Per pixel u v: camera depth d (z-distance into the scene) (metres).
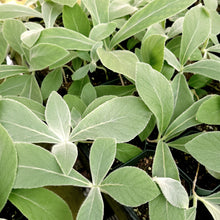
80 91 0.49
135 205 0.36
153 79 0.39
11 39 0.47
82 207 0.36
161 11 0.44
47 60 0.43
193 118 0.41
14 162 0.35
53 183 0.36
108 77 0.58
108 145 0.38
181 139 0.43
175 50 0.51
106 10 0.47
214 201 0.40
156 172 0.39
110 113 0.39
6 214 0.44
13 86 0.48
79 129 0.39
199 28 0.44
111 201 0.46
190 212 0.38
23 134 0.38
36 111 0.43
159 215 0.36
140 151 0.44
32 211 0.35
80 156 0.51
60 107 0.40
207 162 0.38
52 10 0.50
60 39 0.44
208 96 0.42
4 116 0.38
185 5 0.43
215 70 0.43
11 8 0.49
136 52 0.49
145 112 0.40
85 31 0.49
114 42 0.46
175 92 0.44
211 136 0.39
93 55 0.45
